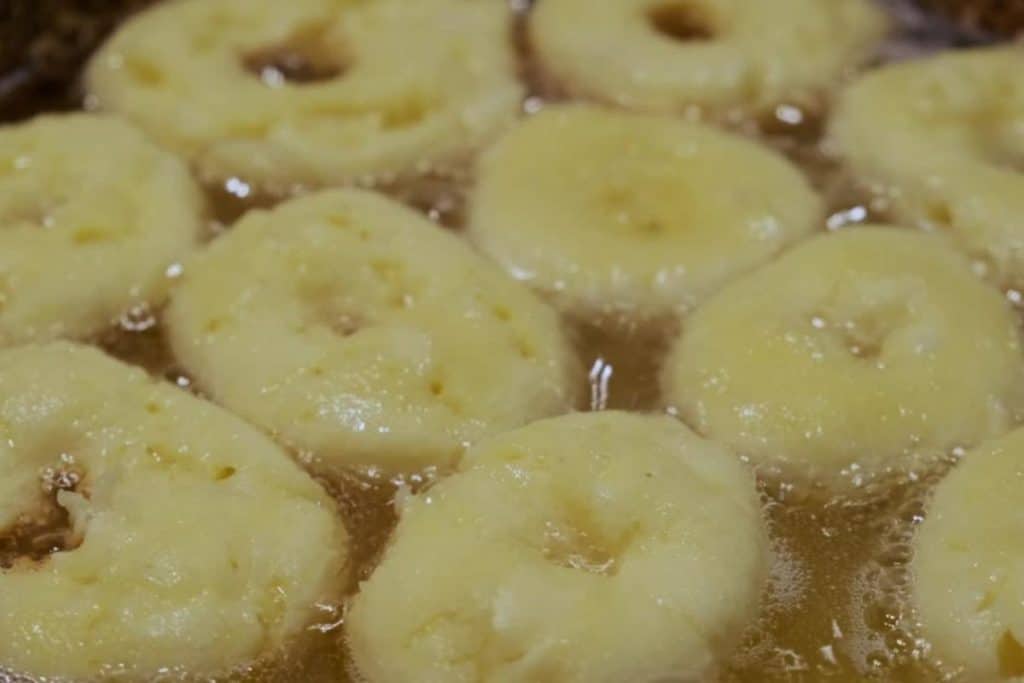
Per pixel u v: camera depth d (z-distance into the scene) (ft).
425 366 1.69
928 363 1.70
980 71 1.94
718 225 1.81
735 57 1.96
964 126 1.91
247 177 1.91
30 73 2.02
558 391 1.72
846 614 1.61
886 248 1.77
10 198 1.82
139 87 1.95
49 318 1.77
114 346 1.77
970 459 1.65
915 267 1.75
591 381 1.75
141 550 1.59
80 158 1.85
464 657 1.55
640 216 1.83
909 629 1.60
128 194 1.84
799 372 1.69
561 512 1.61
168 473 1.63
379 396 1.68
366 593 1.59
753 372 1.70
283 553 1.60
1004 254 1.80
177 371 1.75
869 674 1.58
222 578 1.58
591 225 1.81
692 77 1.96
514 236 1.81
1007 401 1.70
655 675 1.54
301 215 1.80
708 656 1.56
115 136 1.88
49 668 1.56
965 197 1.83
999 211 1.81
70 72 2.03
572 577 1.57
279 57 2.02
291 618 1.59
